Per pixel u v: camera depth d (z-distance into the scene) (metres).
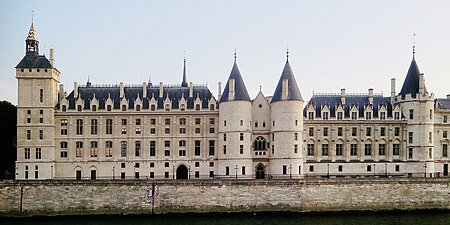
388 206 103.31
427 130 122.06
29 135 113.31
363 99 128.62
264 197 101.25
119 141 116.56
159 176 116.75
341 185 102.88
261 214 100.56
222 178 111.62
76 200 98.81
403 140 124.06
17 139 112.88
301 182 102.06
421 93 122.50
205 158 117.75
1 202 97.38
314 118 122.88
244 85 116.38
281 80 116.44
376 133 123.75
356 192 103.06
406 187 104.31
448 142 126.50
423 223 91.62
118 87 123.31
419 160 122.06
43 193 98.50
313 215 100.12
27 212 97.69
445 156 126.38
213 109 118.81
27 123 113.38
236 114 113.44
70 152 115.38
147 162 116.75
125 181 99.69
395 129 124.69
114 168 115.88
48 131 113.62
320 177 113.75
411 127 123.31
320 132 122.88
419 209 103.81
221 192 100.81
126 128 117.19
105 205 99.06
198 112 118.00
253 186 101.31
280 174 112.81
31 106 113.62
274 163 114.25
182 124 118.62
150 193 99.75
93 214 98.56
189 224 90.38
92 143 116.38
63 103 116.25
